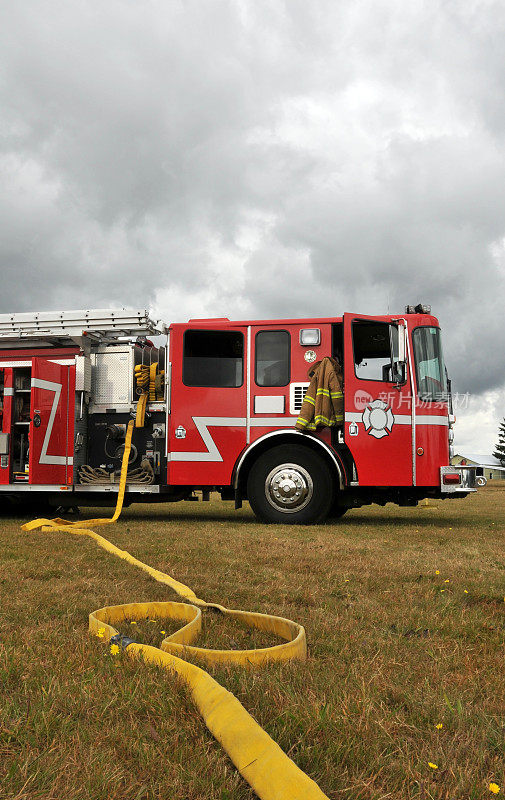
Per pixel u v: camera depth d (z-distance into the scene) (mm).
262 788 1425
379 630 2764
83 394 8844
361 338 8070
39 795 1405
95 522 7820
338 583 3838
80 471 8742
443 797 1451
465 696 2016
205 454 8172
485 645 2572
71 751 1599
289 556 4918
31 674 2104
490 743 1690
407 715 1859
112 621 2902
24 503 9375
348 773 1531
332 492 7926
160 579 3840
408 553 5184
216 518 9023
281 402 8148
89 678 2053
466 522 8617
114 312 8859
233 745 1589
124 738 1673
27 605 3111
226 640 2611
